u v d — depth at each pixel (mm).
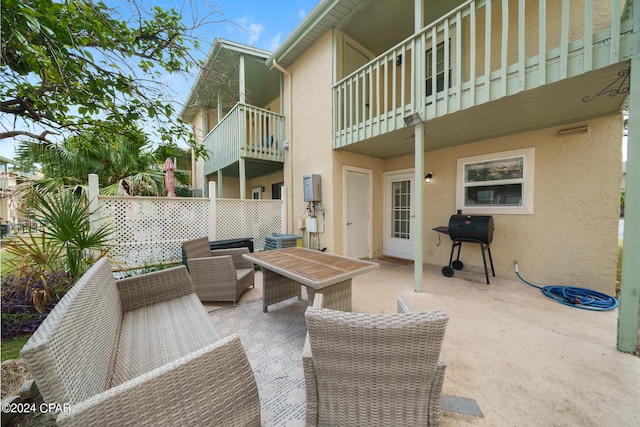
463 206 4562
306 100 5641
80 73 2182
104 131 2818
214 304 3201
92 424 865
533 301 3184
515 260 4008
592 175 3344
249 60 6211
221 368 1151
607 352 2084
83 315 1245
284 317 2816
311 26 4871
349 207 5410
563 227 3570
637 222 1988
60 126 2561
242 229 5309
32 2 1603
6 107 2232
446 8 4422
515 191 3988
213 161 7930
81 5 1861
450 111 3094
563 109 3025
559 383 1737
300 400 1622
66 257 2535
